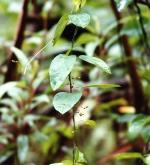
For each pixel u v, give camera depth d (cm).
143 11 183
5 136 183
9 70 189
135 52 204
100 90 196
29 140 192
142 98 186
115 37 185
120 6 116
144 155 130
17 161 189
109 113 186
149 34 183
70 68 99
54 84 98
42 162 214
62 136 211
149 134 143
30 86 180
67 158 215
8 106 196
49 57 214
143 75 160
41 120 209
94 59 104
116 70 210
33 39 207
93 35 195
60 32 106
